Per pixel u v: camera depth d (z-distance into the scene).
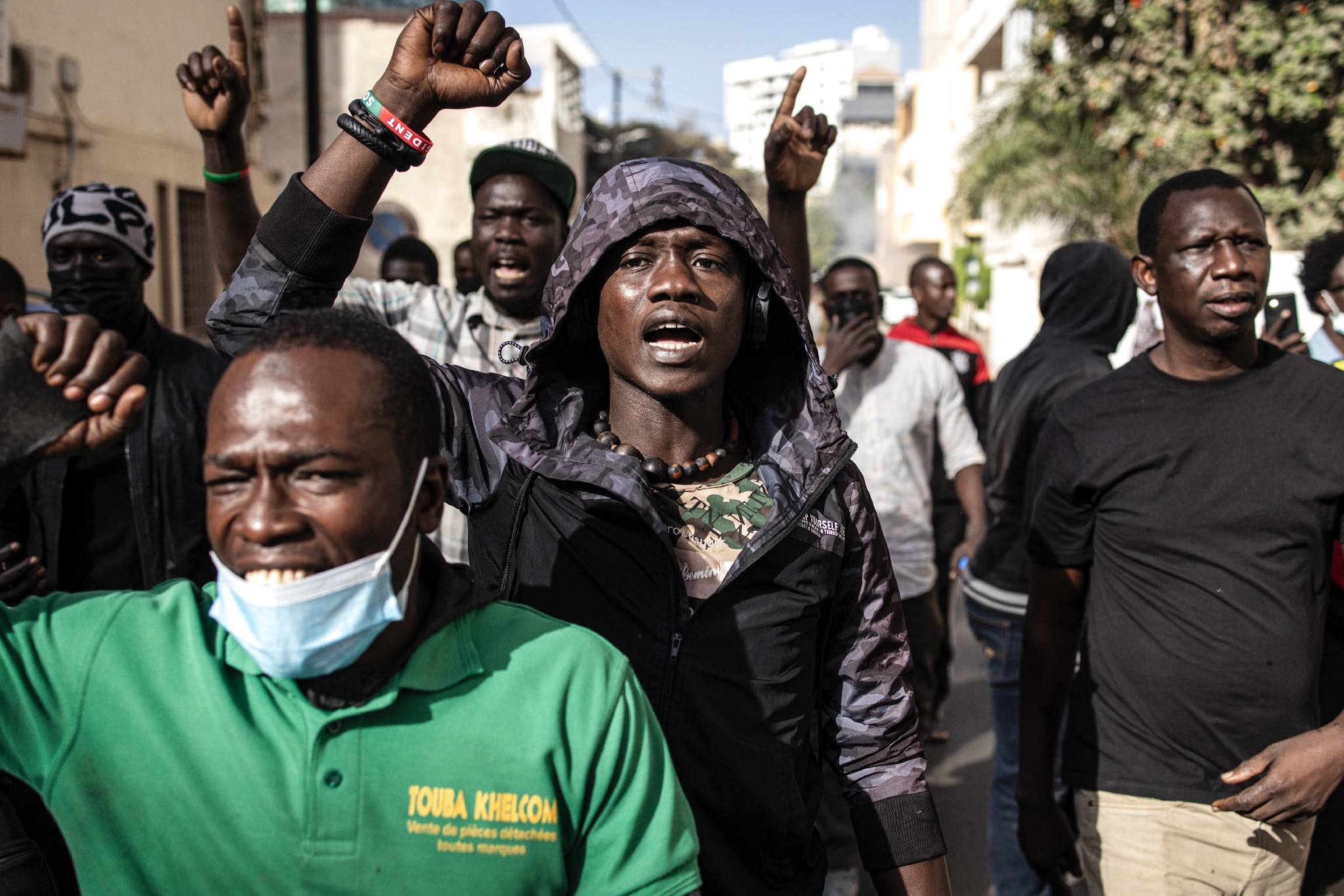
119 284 2.67
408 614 1.17
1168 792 2.16
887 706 1.70
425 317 3.18
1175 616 2.16
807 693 1.58
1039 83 10.86
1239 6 9.40
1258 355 2.24
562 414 1.65
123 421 1.07
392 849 1.09
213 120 2.01
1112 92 10.03
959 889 3.50
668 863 1.17
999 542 3.32
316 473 1.04
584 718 1.17
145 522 2.60
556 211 3.21
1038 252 18.19
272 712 1.12
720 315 1.57
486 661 1.18
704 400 1.68
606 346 1.63
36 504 2.53
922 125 34.19
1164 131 9.62
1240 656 2.10
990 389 6.08
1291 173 9.42
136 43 9.29
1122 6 10.01
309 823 1.08
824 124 2.26
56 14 8.05
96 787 1.10
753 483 1.67
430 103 1.48
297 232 1.47
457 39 1.45
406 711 1.13
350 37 20.59
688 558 1.56
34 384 1.03
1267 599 2.10
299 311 1.51
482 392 1.71
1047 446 2.39
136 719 1.11
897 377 4.05
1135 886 2.20
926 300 6.09
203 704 1.12
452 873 1.10
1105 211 10.85
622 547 1.51
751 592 1.53
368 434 1.06
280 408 1.04
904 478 4.01
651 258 1.57
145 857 1.09
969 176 12.45
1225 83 9.27
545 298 1.66
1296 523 2.10
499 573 1.58
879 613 1.70
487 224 3.11
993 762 4.50
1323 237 3.50
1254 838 2.10
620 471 1.50
